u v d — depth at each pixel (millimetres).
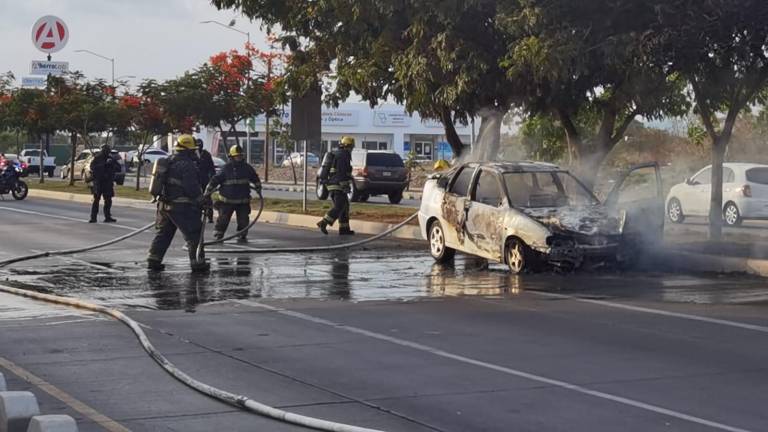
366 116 75688
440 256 18578
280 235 24234
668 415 8156
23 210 32094
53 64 56188
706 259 17344
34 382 9227
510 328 11984
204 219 17438
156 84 44531
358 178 39344
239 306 13617
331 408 8414
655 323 12297
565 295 14539
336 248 21078
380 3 19953
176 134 49875
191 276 16719
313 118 28078
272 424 7945
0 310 13156
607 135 21766
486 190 17953
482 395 8812
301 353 10562
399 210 30391
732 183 27781
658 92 21500
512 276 16609
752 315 12836
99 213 30969
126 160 70500
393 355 10477
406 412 8273
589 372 9688
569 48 17531
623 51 17781
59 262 18594
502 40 19688
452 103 20906
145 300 14117
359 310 13297
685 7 17250
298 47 24938
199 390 8906
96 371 9688
